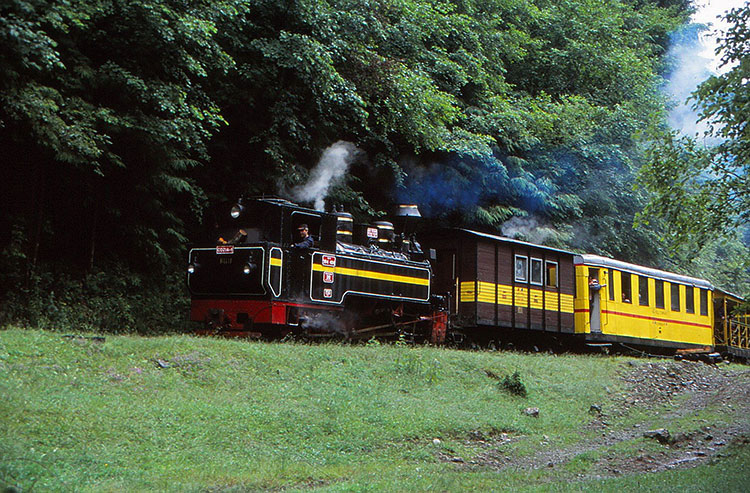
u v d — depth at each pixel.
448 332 19.45
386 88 21.34
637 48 37.59
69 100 15.28
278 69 19.48
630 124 30.25
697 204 13.38
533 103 29.14
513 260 20.55
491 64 28.70
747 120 12.31
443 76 25.58
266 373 12.62
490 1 29.55
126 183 17.84
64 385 10.49
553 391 15.42
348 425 11.12
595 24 33.22
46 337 11.87
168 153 17.11
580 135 28.98
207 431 9.98
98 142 15.87
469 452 11.15
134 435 9.42
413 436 11.32
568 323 21.86
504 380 14.79
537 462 11.02
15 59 13.76
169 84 16.16
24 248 16.59
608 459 11.13
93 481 7.95
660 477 9.23
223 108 19.64
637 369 18.27
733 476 9.12
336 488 8.36
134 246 18.55
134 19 15.48
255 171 20.34
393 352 15.19
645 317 23.23
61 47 15.44
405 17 23.61
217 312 15.34
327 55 18.72
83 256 18.02
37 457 8.23
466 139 24.61
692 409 15.19
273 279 14.77
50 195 17.67
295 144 20.45
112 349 11.91
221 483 8.41
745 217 13.42
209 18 16.41
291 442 10.27
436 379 14.34
